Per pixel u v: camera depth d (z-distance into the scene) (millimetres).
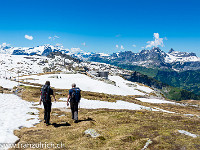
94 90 78438
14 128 10586
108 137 9133
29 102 24281
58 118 14320
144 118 14688
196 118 15797
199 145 7465
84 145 7949
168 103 66875
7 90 37250
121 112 17750
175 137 8625
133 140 8445
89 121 12383
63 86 75375
